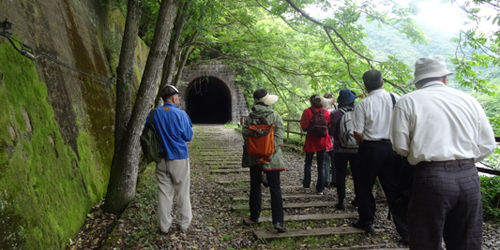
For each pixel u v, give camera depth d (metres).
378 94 3.34
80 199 4.05
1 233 2.39
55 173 3.60
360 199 3.58
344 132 4.09
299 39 10.16
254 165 3.70
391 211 3.35
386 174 3.31
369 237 3.51
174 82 11.58
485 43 4.50
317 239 3.45
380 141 3.25
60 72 4.65
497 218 3.83
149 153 3.46
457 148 2.00
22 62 3.66
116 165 4.37
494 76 7.75
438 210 1.95
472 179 1.99
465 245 2.02
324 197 5.08
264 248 3.32
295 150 9.66
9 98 3.16
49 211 3.18
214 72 24.06
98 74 6.28
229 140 13.42
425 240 2.00
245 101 24.19
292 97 11.91
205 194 5.31
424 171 2.03
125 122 4.54
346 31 5.78
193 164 7.96
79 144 4.59
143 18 10.18
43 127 3.65
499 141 3.99
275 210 3.60
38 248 2.76
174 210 4.39
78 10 6.30
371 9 5.43
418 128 2.07
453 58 5.00
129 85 4.59
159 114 3.55
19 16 3.89
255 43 10.29
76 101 4.97
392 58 5.58
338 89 7.42
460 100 2.07
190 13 6.95
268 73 11.10
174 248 3.30
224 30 10.97
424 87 2.23
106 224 3.98
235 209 4.41
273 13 6.28
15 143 2.98
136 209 4.18
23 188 2.85
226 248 3.32
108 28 7.93
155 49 4.26
